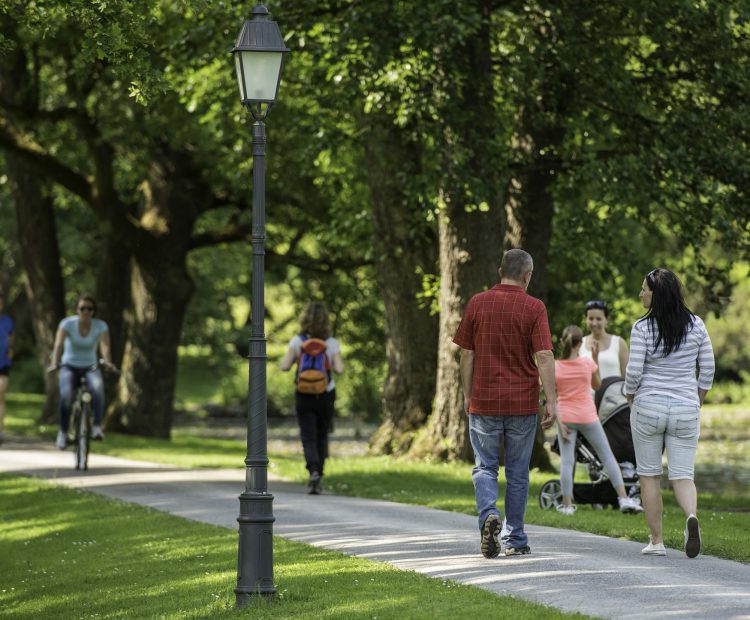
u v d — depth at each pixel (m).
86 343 45.09
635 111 47.38
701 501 43.12
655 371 24.42
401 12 42.72
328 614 19.20
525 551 24.50
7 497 39.69
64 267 111.44
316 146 51.78
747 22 45.59
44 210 77.44
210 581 23.69
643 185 46.09
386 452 52.47
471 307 24.33
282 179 70.88
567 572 22.31
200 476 44.91
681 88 48.75
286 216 80.38
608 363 34.91
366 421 117.25
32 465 48.53
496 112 47.50
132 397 74.75
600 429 32.72
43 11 31.48
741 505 41.59
